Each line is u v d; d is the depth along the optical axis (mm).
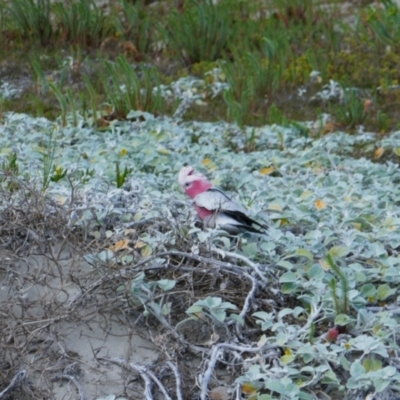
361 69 15047
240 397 5855
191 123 12859
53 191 8016
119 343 6504
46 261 7184
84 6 16688
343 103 14203
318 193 8992
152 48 16812
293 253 7438
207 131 12164
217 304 6379
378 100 14281
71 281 6934
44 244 7316
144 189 8445
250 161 10492
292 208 8383
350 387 5801
